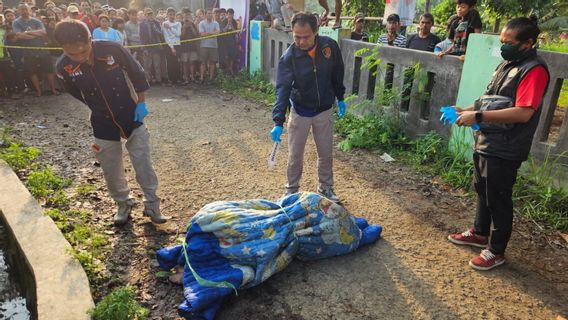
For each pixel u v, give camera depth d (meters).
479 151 3.01
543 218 3.92
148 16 9.86
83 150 5.55
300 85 3.66
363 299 2.87
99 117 3.30
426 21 6.50
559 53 3.99
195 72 10.93
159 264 3.10
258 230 2.92
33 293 2.87
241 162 5.32
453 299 2.89
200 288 2.69
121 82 3.21
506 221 3.09
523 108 2.66
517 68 2.74
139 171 3.53
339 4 7.38
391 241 3.57
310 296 2.89
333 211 3.21
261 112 7.71
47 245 3.12
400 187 4.64
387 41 7.10
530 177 4.29
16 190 3.99
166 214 3.96
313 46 3.59
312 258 3.21
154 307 2.74
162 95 9.09
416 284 3.03
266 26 9.64
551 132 6.63
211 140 6.12
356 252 3.40
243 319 2.68
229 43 10.34
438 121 5.35
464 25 5.18
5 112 7.30
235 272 2.78
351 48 6.87
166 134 6.37
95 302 2.77
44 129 6.42
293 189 4.12
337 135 6.31
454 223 3.89
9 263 3.47
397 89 5.88
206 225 2.87
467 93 4.84
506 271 3.21
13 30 8.16
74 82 3.17
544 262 3.34
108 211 3.94
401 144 5.73
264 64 9.86
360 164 5.29
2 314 2.84
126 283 2.96
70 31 2.79
